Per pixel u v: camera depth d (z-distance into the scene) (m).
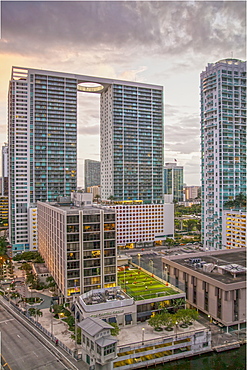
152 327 89.94
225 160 186.38
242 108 192.00
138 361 77.50
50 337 88.31
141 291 104.31
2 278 141.50
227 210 179.12
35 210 195.62
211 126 192.62
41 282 133.38
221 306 96.25
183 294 102.00
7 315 105.00
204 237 198.62
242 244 164.38
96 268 110.12
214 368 77.75
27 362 75.31
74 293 107.12
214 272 108.38
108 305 89.31
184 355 81.50
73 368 73.25
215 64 193.62
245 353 84.25
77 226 107.38
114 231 112.69
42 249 160.75
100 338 73.44
